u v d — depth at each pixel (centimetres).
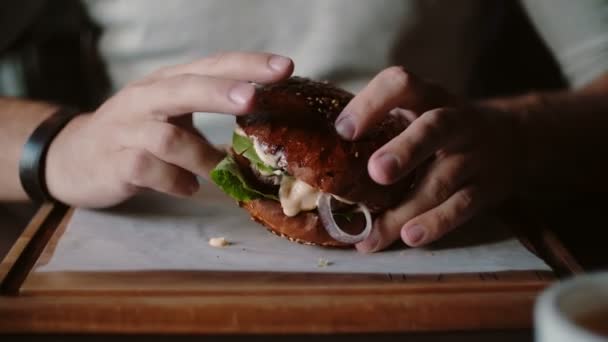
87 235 57
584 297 35
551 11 85
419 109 57
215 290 50
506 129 66
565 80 93
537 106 75
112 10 79
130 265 53
